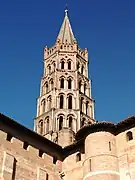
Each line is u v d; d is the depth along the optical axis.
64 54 76.00
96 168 34.09
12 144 35.88
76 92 68.56
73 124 63.31
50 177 38.25
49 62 76.56
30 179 35.75
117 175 33.81
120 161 34.75
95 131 36.72
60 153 41.31
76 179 37.91
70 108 67.00
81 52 79.31
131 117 35.38
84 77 74.44
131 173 33.28
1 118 35.75
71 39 80.25
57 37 81.62
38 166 37.44
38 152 38.47
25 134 37.97
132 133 35.53
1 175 32.97
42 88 72.50
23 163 35.91
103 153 34.84
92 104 70.94
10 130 36.53
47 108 67.25
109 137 36.16
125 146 35.28
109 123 36.31
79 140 39.62
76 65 74.38
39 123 66.12
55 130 61.44
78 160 39.38
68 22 86.00
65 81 70.38
